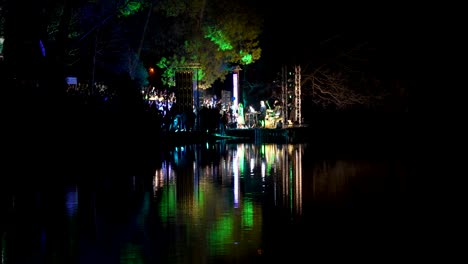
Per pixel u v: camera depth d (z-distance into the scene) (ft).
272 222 31.78
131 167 64.59
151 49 154.51
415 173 56.90
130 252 25.08
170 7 118.21
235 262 23.40
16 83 63.62
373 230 29.78
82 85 105.29
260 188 46.55
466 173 56.44
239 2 143.64
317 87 157.17
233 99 161.07
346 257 24.34
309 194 42.78
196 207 37.06
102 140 71.61
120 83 87.97
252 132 150.61
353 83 153.38
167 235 28.50
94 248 25.88
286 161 73.26
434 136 126.31
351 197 41.09
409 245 26.55
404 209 36.11
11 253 25.12
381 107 147.95
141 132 84.48
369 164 67.15
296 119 149.07
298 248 25.90
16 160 54.85
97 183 50.03
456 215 33.96
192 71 128.88
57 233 29.17
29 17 77.87
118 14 101.40
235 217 33.35
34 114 60.03
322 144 116.57
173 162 72.02
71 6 80.23
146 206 37.52
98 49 137.08
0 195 42.34
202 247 25.98
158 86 170.40
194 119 129.39
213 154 87.71
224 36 144.87
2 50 76.95
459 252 25.22
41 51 75.10
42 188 46.62
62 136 61.72
